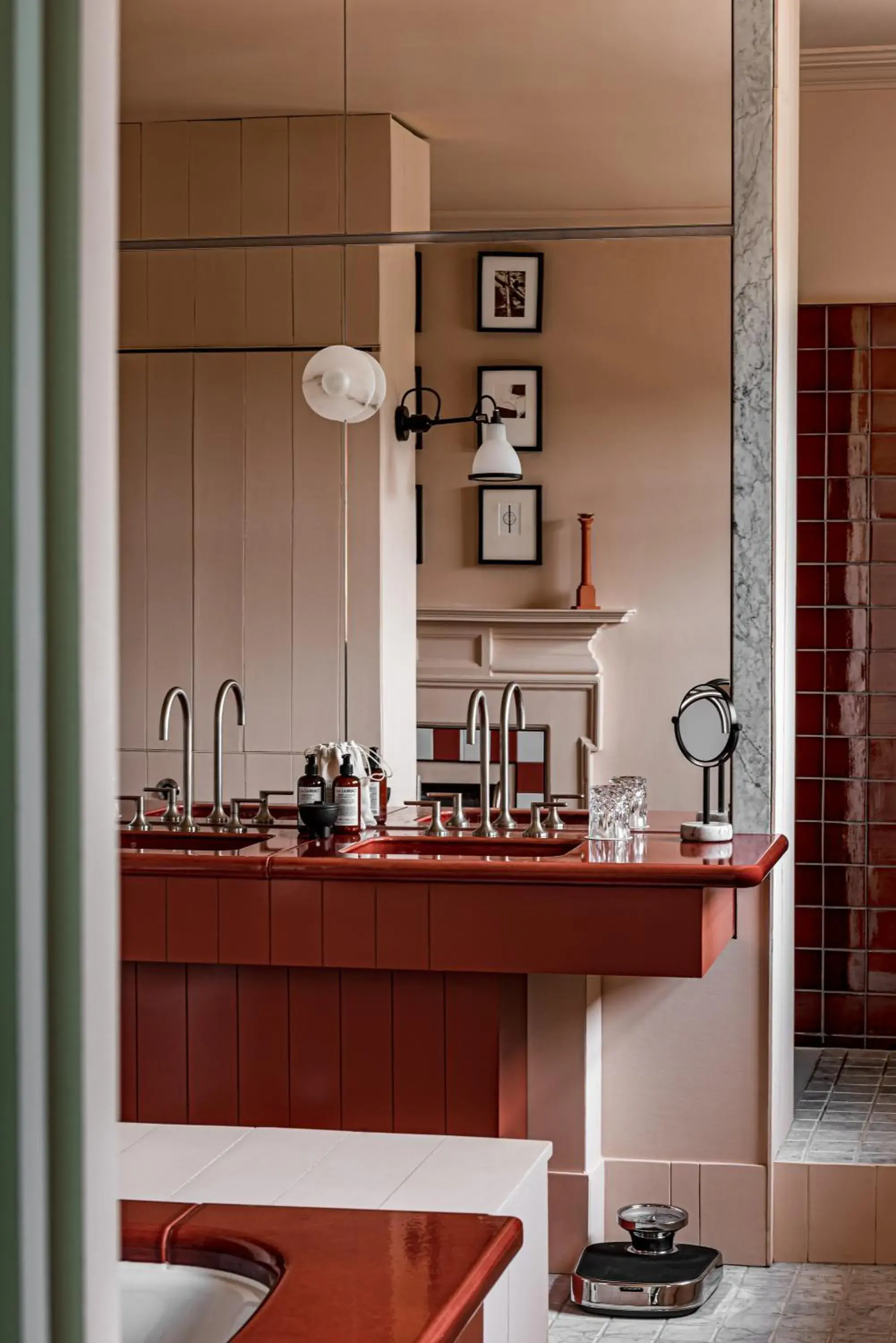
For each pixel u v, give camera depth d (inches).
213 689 146.6
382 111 142.4
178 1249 59.2
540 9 139.7
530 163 140.5
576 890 117.1
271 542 145.8
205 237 145.6
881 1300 129.9
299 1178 74.1
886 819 188.5
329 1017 125.6
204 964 126.7
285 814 145.3
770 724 138.6
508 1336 69.0
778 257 140.1
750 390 138.3
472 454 142.5
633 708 140.7
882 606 187.5
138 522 147.8
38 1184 15.5
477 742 142.9
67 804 15.8
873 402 186.5
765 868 119.1
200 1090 127.4
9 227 15.1
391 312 143.4
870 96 185.2
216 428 146.4
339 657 144.9
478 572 142.8
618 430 140.3
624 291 139.7
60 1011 15.8
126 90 145.6
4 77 15.1
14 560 15.2
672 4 138.1
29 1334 15.3
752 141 137.3
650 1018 139.0
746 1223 137.7
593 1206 135.9
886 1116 155.0
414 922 119.1
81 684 15.9
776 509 139.2
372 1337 47.9
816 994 190.1
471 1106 123.8
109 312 16.6
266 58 143.6
